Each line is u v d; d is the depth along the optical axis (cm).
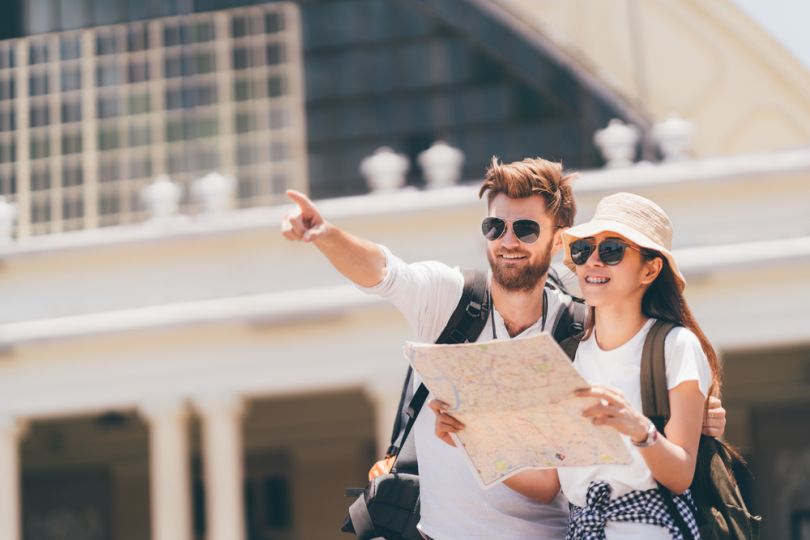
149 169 2966
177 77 3009
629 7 3509
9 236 2789
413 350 521
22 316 2636
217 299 2584
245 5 3023
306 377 2538
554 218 598
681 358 536
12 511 2623
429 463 614
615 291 548
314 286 2577
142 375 2592
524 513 603
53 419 2873
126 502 3259
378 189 2595
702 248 2417
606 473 545
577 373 502
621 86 3453
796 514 2980
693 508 548
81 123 2988
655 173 2461
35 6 3023
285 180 2986
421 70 3062
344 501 3181
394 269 588
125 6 3008
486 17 3056
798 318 2388
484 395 522
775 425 2994
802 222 2438
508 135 3039
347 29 3061
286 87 3025
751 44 3475
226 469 2559
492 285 600
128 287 2623
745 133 3466
